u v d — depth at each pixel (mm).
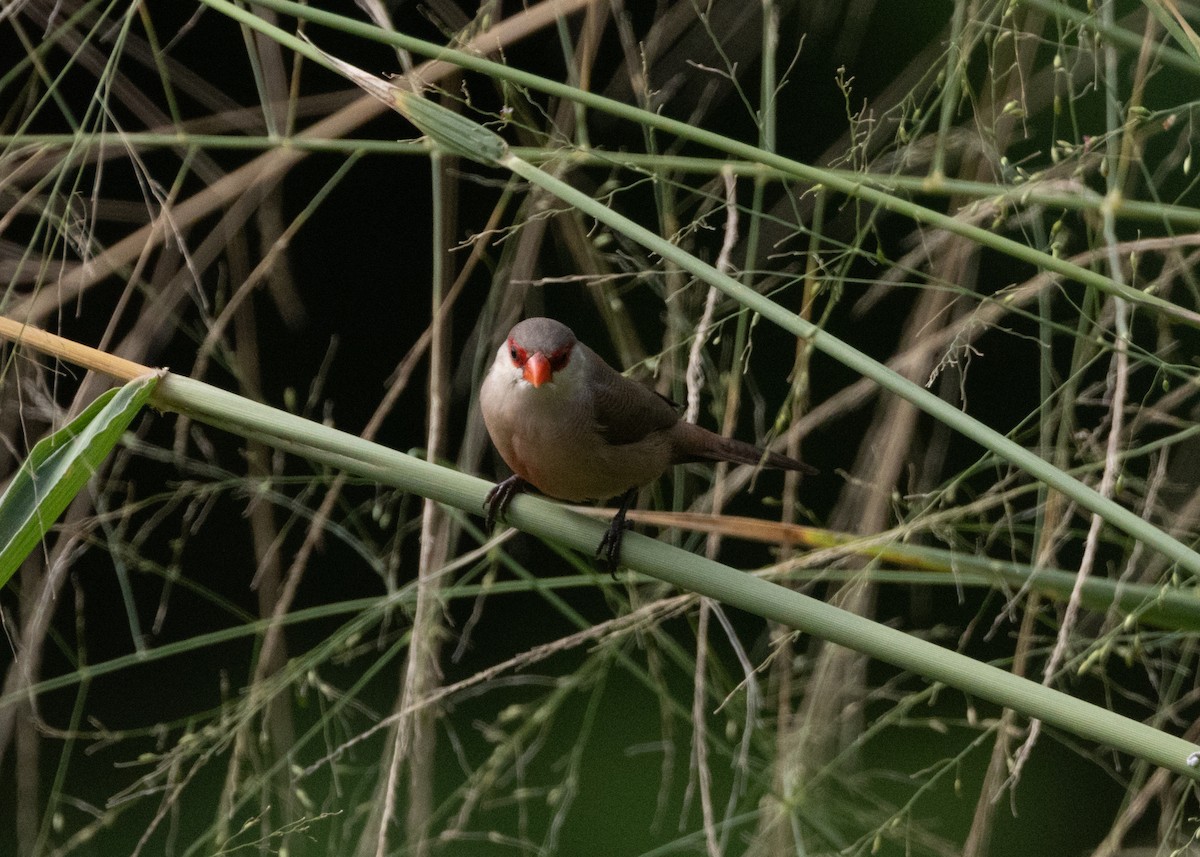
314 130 5469
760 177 4996
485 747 8844
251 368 5871
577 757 5781
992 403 8422
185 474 6352
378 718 5855
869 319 9047
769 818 5457
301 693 5590
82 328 7105
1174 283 6672
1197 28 5527
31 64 5906
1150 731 3619
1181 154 5133
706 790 4887
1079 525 6371
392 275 9211
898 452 5500
